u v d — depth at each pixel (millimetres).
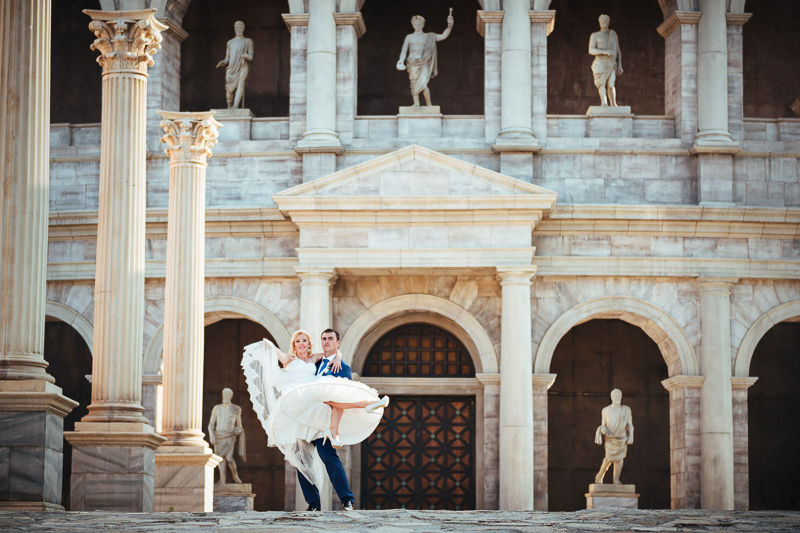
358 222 27453
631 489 27188
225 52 34312
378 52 34188
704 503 27359
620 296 28438
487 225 27297
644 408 34344
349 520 10477
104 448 17141
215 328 34625
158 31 18562
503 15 29422
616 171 29062
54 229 29062
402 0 34375
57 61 34719
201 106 34062
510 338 27000
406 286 28797
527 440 26625
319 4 29453
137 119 18156
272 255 28781
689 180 29047
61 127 30188
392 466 29469
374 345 29969
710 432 27578
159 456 20578
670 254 28453
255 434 34156
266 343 13133
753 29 34438
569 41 34406
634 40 34375
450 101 34062
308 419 12578
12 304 14555
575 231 28453
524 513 12484
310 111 29188
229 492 27797
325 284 27547
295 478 27859
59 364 35031
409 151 27547
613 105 29672
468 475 29375
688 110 29266
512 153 28750
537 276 28453
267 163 29422
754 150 29141
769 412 34438
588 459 34094
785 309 28484
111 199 17797
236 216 28609
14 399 14016
